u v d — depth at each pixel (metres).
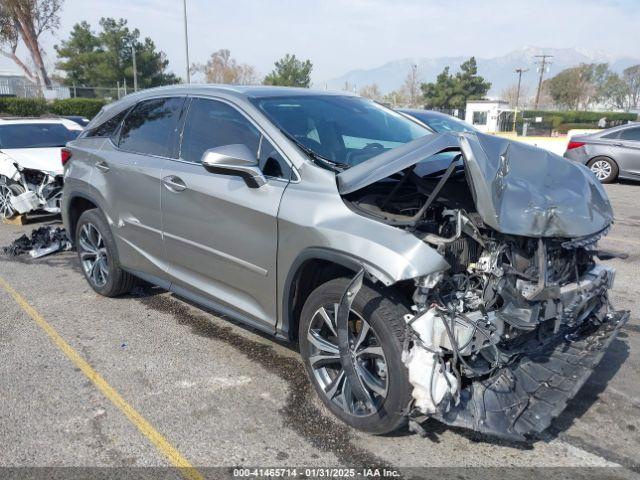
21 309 4.95
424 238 2.83
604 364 3.92
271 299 3.43
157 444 3.03
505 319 2.83
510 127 45.00
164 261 4.28
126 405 3.40
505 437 2.69
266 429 3.16
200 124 4.01
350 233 2.89
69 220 5.36
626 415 3.30
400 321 2.78
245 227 3.47
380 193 3.26
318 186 3.16
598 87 87.06
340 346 2.90
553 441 3.05
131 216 4.50
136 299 5.17
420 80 69.62
